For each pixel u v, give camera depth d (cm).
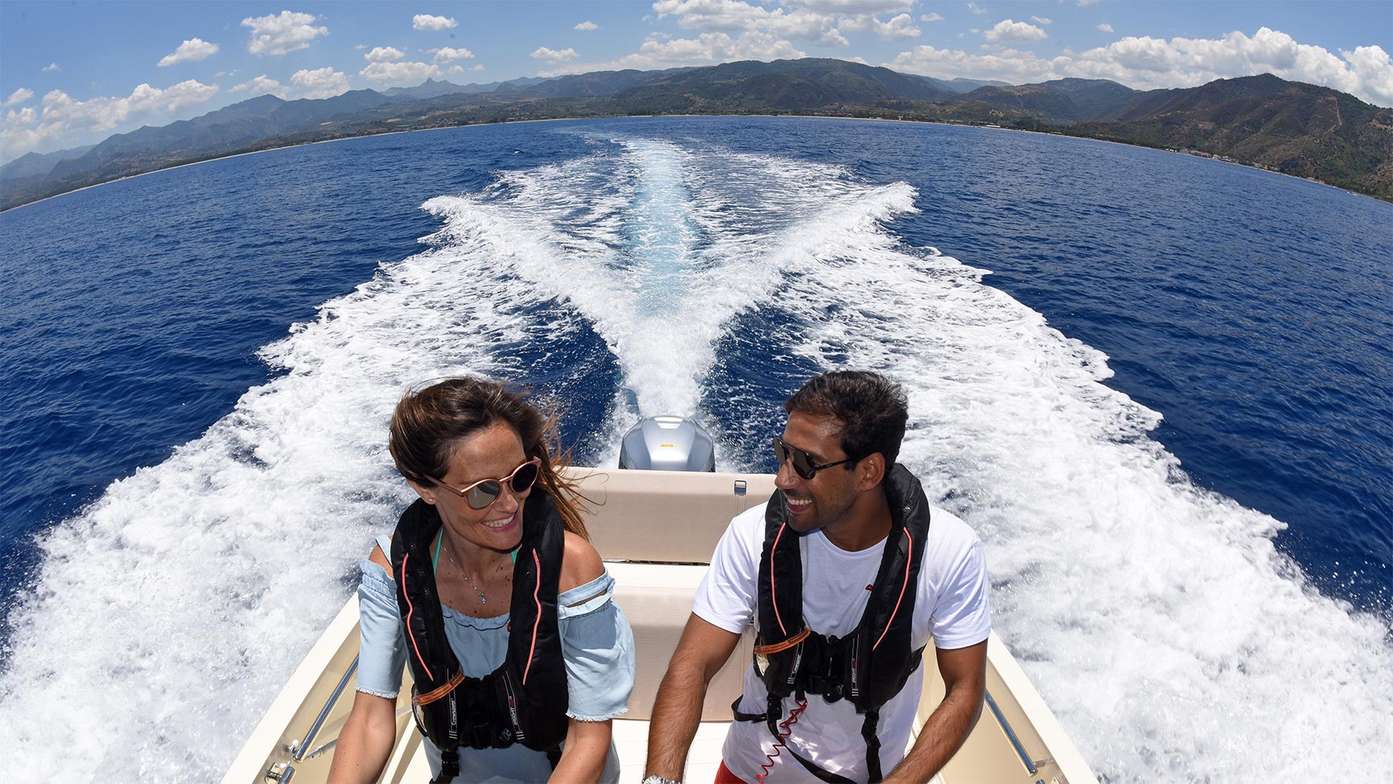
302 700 169
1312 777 318
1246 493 555
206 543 455
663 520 282
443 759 128
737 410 583
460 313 807
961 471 510
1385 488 590
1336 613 419
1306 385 808
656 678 226
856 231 1222
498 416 102
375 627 121
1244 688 358
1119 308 1016
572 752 115
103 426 691
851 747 133
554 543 110
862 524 118
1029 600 403
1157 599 409
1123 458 560
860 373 111
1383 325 1090
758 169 1930
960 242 1322
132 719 342
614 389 602
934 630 124
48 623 404
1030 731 169
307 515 470
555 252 982
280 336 855
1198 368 818
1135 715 341
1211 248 1580
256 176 3152
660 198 1385
